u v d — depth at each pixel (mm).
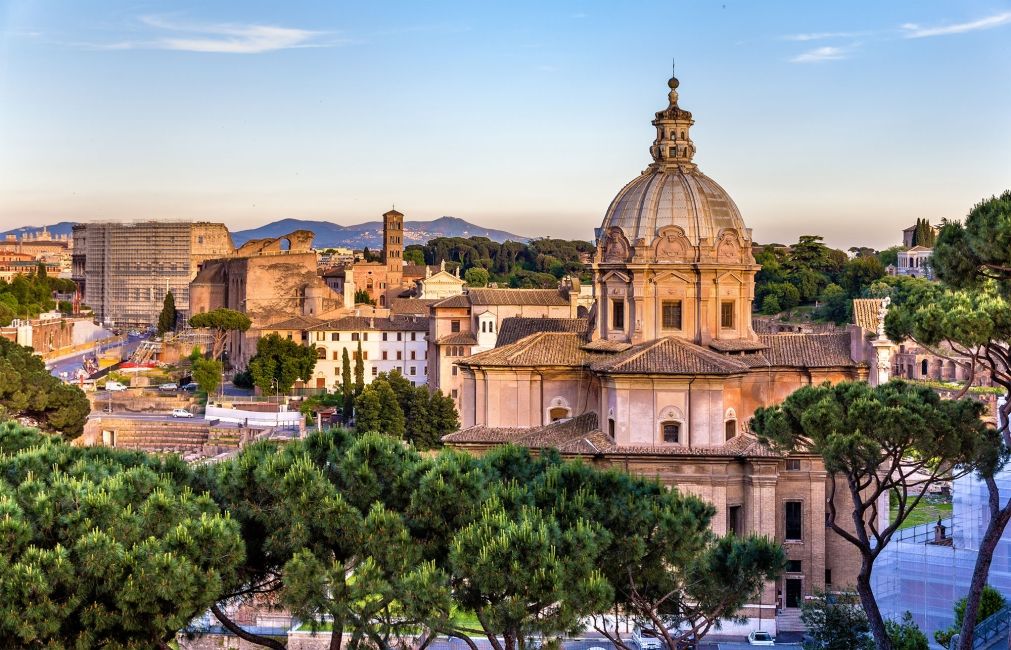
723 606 69125
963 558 111438
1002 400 173625
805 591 112625
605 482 68250
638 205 122125
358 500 66062
